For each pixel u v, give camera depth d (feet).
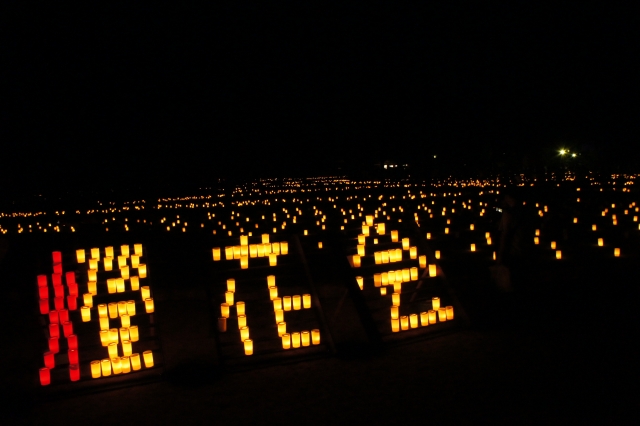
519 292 27.89
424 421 17.06
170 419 17.90
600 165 133.49
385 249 32.17
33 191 129.08
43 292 22.77
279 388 19.92
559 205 75.77
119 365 20.97
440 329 25.25
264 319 26.94
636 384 18.98
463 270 34.06
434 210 78.64
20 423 17.95
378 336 23.47
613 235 52.95
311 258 27.53
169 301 23.71
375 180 170.40
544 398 18.21
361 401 18.66
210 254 28.12
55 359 21.94
